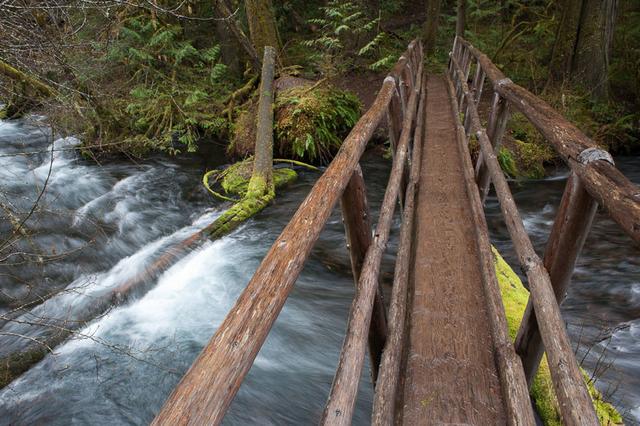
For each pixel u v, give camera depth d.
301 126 8.65
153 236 6.15
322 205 1.40
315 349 4.04
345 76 11.97
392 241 5.91
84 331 4.16
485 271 2.42
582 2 10.20
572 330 3.93
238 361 0.77
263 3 11.08
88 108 7.12
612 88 10.61
